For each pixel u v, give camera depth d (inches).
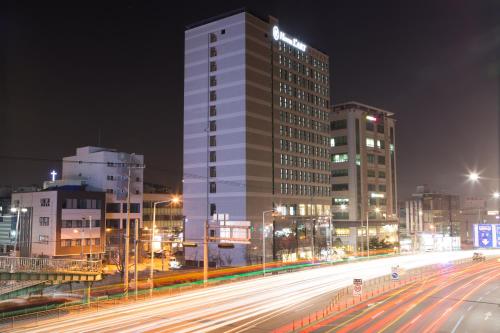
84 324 1483.8
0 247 4178.2
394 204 6220.5
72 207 3902.6
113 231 4296.3
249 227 2346.2
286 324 1480.1
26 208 3991.1
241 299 1980.8
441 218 7258.9
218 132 4013.3
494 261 4119.1
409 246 5900.6
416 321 1557.6
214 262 3897.6
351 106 5684.1
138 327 1427.2
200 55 4180.6
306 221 4411.9
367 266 3462.1
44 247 3811.5
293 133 4429.1
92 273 2127.2
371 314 1676.9
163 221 5290.4
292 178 4345.5
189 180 4136.3
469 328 1462.8
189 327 1428.4
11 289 1958.7
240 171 3855.8
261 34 4131.4
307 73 4724.4
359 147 5644.7
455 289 2357.3
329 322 1526.8
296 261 3961.6
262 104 4065.0
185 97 4232.3
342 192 5595.5
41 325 1483.8
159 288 2409.0
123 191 4409.5
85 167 4544.8
